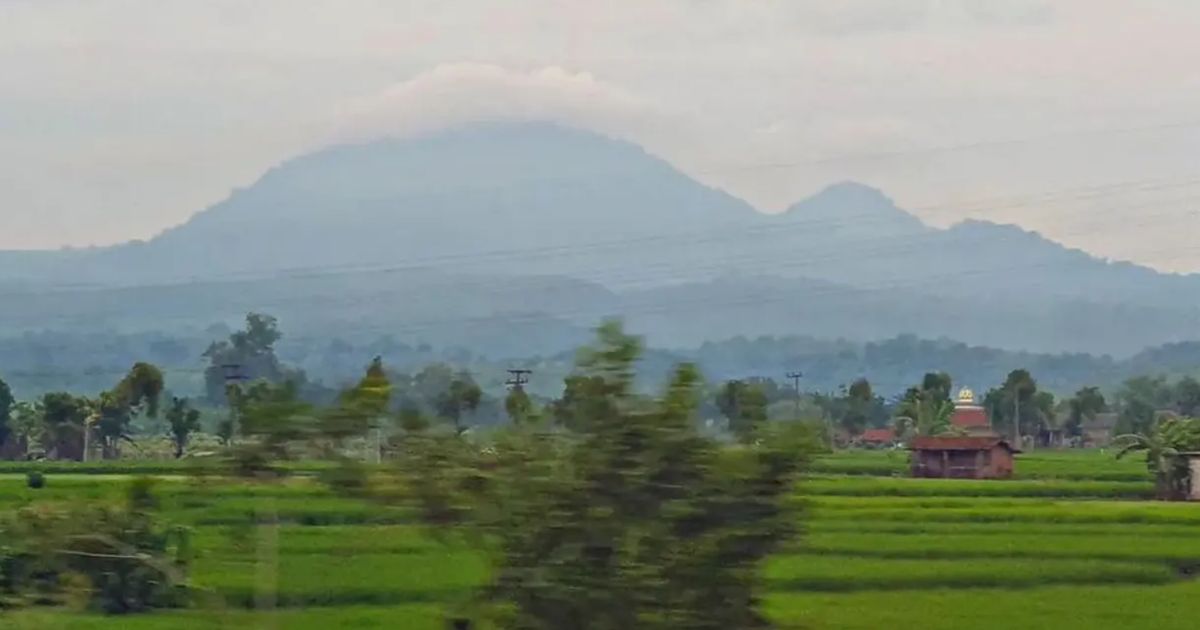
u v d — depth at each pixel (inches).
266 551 5246.1
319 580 6294.3
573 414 3430.1
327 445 3641.7
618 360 3425.2
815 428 3531.0
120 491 6274.6
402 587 6205.7
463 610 3540.8
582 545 3336.6
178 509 5807.1
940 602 6353.3
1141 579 7185.0
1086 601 6432.1
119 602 5521.7
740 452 3447.3
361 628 5467.5
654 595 3344.0
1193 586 6983.3
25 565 5339.6
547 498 3356.3
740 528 3403.1
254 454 3718.0
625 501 3344.0
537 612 3371.1
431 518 3462.1
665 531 3371.1
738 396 3563.0
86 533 5438.0
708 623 3395.7
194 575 5615.2
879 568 7086.6
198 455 4069.9
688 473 3376.0
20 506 6003.9
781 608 6028.5
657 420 3373.5
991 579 6973.4
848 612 5999.0
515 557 3415.4
